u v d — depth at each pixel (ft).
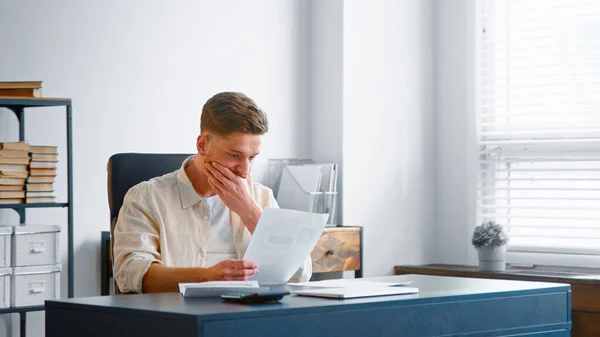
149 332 5.29
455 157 15.53
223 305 5.54
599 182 14.23
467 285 7.02
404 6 15.33
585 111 14.19
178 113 13.25
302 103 14.85
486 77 15.12
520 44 14.92
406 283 7.05
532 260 14.71
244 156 7.45
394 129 15.14
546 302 6.90
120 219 7.53
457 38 15.48
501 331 6.54
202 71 13.53
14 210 11.56
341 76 14.43
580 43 14.29
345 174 14.39
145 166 8.34
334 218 13.80
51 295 10.75
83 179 12.19
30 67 11.70
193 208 7.70
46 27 11.87
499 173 15.24
